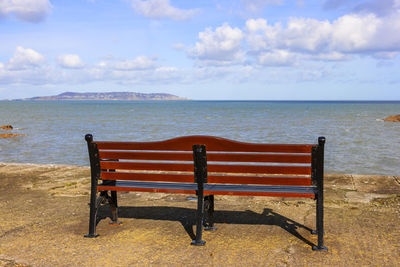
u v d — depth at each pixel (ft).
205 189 10.70
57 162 41.81
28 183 19.01
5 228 12.05
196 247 10.20
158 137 71.82
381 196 15.44
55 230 11.84
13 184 18.80
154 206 14.80
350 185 17.54
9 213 13.80
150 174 11.19
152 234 11.39
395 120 134.00
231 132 81.76
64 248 10.25
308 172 10.03
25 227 12.14
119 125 108.06
